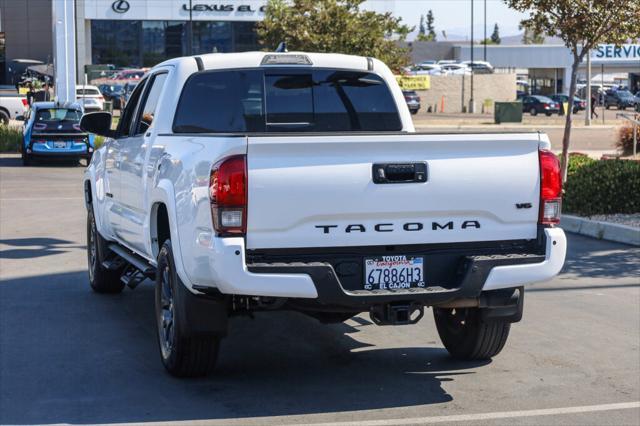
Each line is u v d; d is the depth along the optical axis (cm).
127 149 899
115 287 1077
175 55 9419
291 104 856
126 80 7450
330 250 655
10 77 10294
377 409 666
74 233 1552
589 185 1600
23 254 1350
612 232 1468
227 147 630
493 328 760
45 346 842
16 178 2522
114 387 718
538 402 684
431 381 738
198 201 660
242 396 697
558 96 7881
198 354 717
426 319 964
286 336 892
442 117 7031
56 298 1059
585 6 1834
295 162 639
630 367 780
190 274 675
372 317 671
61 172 2709
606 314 978
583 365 786
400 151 657
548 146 693
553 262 686
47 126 2866
